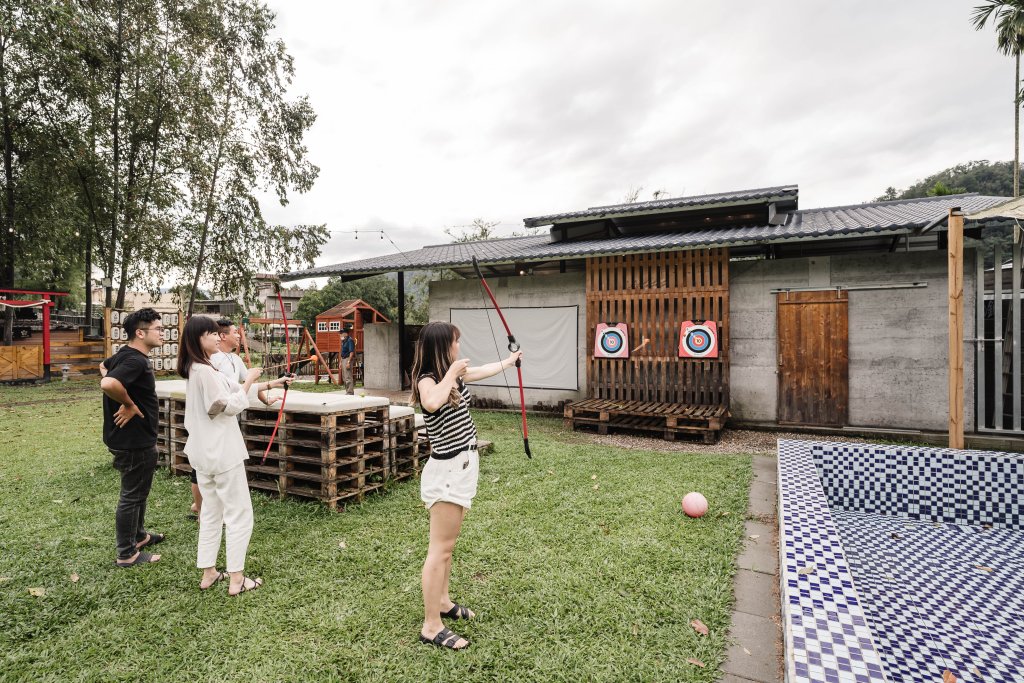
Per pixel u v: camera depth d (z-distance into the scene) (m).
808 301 7.56
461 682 2.15
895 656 2.51
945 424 6.89
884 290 7.18
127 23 15.71
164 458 5.58
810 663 1.74
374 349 13.06
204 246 18.05
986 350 8.06
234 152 18.20
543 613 2.65
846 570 2.43
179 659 2.33
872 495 4.61
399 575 3.07
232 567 2.87
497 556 3.31
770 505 4.32
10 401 10.61
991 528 4.20
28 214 14.73
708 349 7.92
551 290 9.51
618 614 2.63
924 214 7.48
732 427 7.96
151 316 3.22
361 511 4.15
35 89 14.02
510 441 6.91
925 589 3.18
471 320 10.25
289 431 4.43
